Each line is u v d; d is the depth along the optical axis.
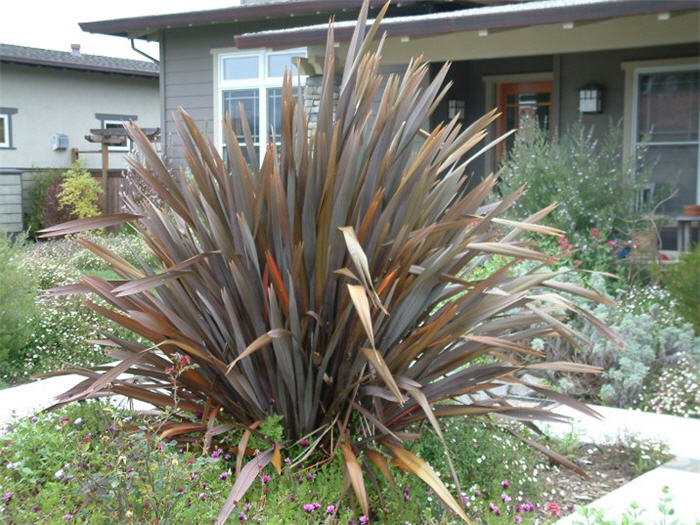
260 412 3.64
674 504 3.68
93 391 3.30
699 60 10.32
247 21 13.98
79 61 20.84
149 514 2.86
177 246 3.85
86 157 21.31
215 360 3.52
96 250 3.81
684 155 10.52
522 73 12.41
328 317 3.55
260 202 3.47
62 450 3.51
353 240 3.11
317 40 10.46
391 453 3.64
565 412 5.17
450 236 3.80
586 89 11.03
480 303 3.53
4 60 18.83
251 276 3.60
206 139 3.83
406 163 3.85
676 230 10.40
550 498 3.88
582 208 8.54
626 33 8.61
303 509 3.09
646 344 6.04
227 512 2.84
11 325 6.66
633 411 5.21
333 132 3.54
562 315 4.16
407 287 3.55
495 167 12.85
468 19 9.01
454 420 3.96
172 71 14.86
